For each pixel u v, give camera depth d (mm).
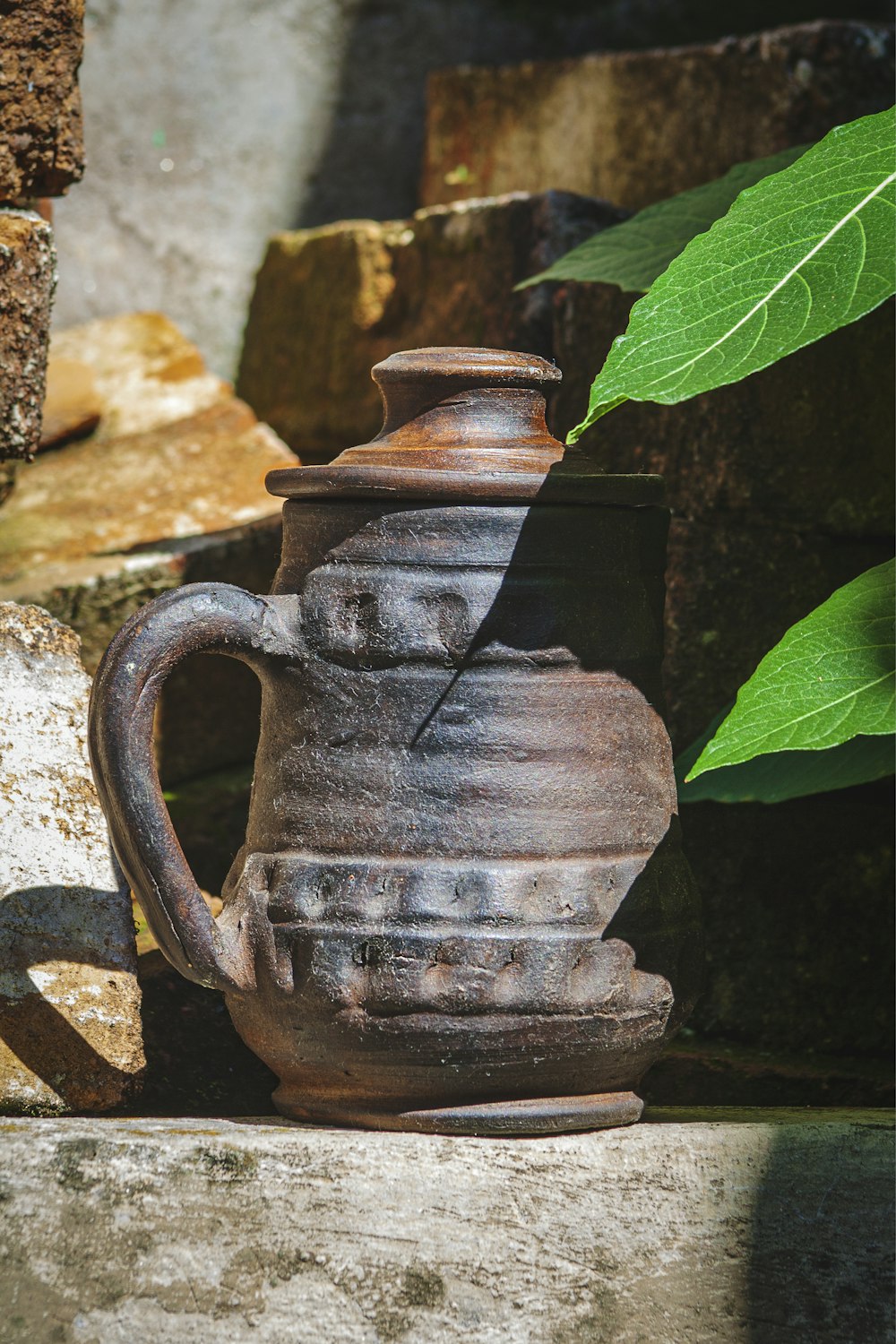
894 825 1129
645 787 939
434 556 922
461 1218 907
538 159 1706
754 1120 955
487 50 1979
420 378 940
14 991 958
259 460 1500
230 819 1263
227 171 1911
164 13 1863
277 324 1745
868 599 949
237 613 924
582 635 930
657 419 1192
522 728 919
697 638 1175
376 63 1956
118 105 1850
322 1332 898
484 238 1338
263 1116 988
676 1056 1114
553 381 953
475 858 914
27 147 1082
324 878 919
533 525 926
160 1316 895
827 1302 932
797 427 1137
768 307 893
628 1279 918
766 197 919
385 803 918
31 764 997
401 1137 911
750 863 1160
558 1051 917
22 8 1069
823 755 1064
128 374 1633
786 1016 1146
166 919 921
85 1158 898
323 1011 915
